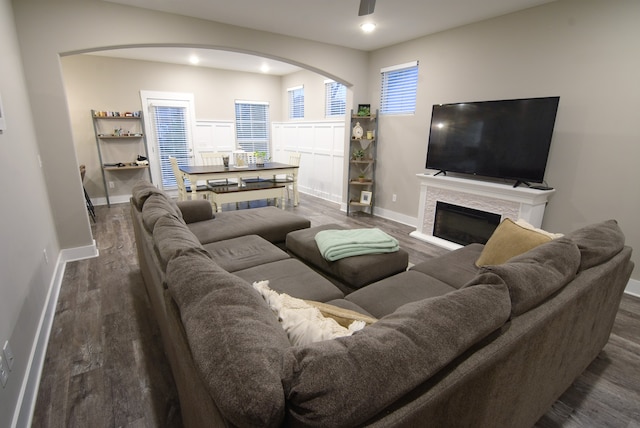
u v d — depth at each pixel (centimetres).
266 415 63
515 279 109
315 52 441
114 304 250
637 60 255
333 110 616
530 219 310
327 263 229
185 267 115
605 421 156
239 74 705
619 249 163
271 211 356
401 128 464
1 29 226
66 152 315
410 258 353
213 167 541
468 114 356
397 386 70
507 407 111
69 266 318
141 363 189
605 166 282
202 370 77
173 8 323
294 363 71
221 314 88
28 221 219
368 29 386
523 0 295
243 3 309
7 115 208
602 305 160
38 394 167
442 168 394
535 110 302
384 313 163
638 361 196
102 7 304
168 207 223
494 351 92
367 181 512
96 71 557
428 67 414
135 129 603
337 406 64
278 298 112
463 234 379
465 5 310
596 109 281
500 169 336
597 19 271
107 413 156
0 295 149
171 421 152
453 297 96
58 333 216
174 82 632
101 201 591
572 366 155
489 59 351
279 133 772
